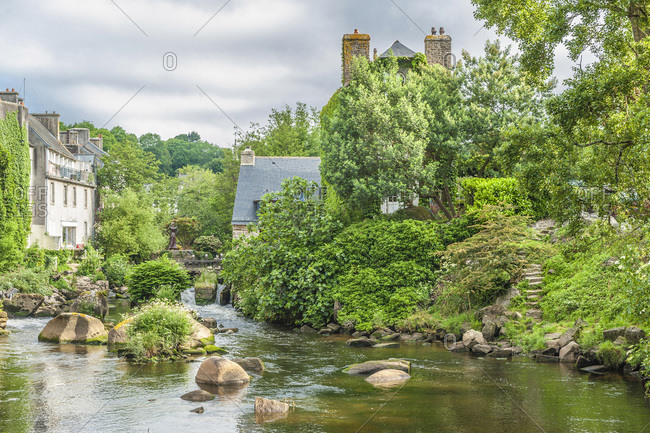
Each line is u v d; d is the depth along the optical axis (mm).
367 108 25812
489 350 17406
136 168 64125
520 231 20234
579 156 14047
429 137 26484
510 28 15422
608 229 13961
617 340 14961
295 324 25047
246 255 26516
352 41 31766
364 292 23328
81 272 40844
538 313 18859
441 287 22859
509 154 14500
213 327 23844
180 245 67062
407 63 32469
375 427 10023
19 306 28000
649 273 10484
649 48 12461
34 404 11391
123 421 10297
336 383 13570
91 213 58281
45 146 47000
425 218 27328
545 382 13406
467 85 28656
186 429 9883
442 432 9711
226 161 68625
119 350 17188
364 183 25391
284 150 66062
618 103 12906
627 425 9984
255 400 11250
